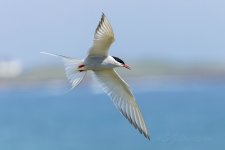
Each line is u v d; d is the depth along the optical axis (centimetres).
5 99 10775
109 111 6956
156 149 3117
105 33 1279
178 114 5806
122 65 1340
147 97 9788
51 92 12900
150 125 4378
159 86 13700
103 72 1362
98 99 9931
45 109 7594
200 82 14450
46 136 4400
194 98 9006
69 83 1327
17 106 8406
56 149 3803
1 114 6794
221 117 5194
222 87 13238
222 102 7744
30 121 5697
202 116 5409
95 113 6669
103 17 1255
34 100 10144
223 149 2980
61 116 6312
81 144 3953
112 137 4144
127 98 1368
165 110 6525
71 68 1332
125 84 1360
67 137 4306
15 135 4534
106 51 1317
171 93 11144
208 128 3894
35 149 3841
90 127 4953
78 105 8388
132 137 4081
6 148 3919
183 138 2356
